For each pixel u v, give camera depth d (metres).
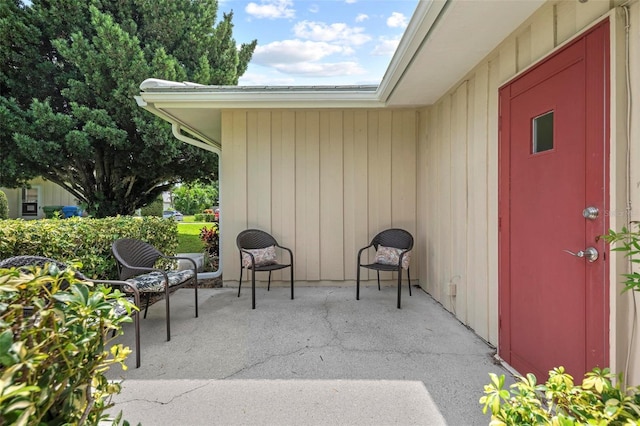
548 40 1.93
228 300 3.81
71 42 7.25
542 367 1.95
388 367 2.25
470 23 2.11
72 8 7.15
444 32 2.22
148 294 3.33
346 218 4.43
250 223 4.39
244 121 4.34
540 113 1.98
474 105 2.87
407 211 4.43
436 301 3.76
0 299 0.82
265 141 4.36
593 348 1.58
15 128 6.61
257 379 2.10
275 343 2.64
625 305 1.46
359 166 4.41
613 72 1.48
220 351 2.50
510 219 2.31
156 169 8.01
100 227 3.20
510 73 2.32
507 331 2.32
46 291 0.85
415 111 4.39
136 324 2.27
